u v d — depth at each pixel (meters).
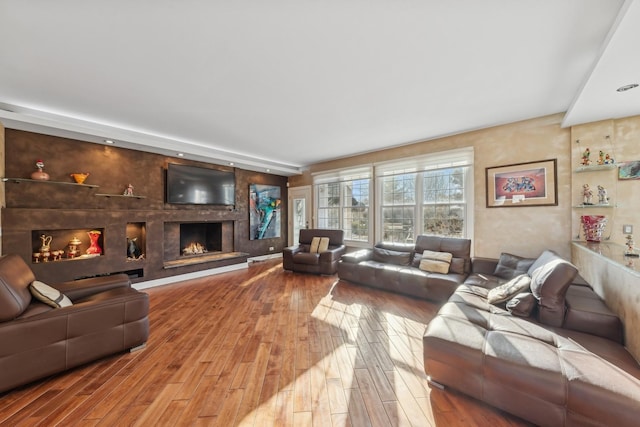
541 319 1.91
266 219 6.46
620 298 1.73
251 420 1.43
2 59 2.01
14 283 1.74
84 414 1.47
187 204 4.84
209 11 1.55
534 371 1.30
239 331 2.52
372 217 5.07
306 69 2.21
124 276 2.68
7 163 3.12
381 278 3.73
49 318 1.74
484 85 2.48
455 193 4.07
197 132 3.88
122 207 4.03
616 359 1.44
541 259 2.57
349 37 1.80
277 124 3.55
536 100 2.80
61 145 3.50
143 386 1.71
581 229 3.00
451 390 1.65
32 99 2.71
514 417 1.43
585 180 2.99
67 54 1.96
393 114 3.21
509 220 3.53
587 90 2.25
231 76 2.31
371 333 2.47
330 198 5.93
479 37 1.80
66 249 3.67
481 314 1.97
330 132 3.91
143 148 4.11
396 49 1.94
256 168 5.89
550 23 1.65
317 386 1.71
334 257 4.70
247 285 4.12
